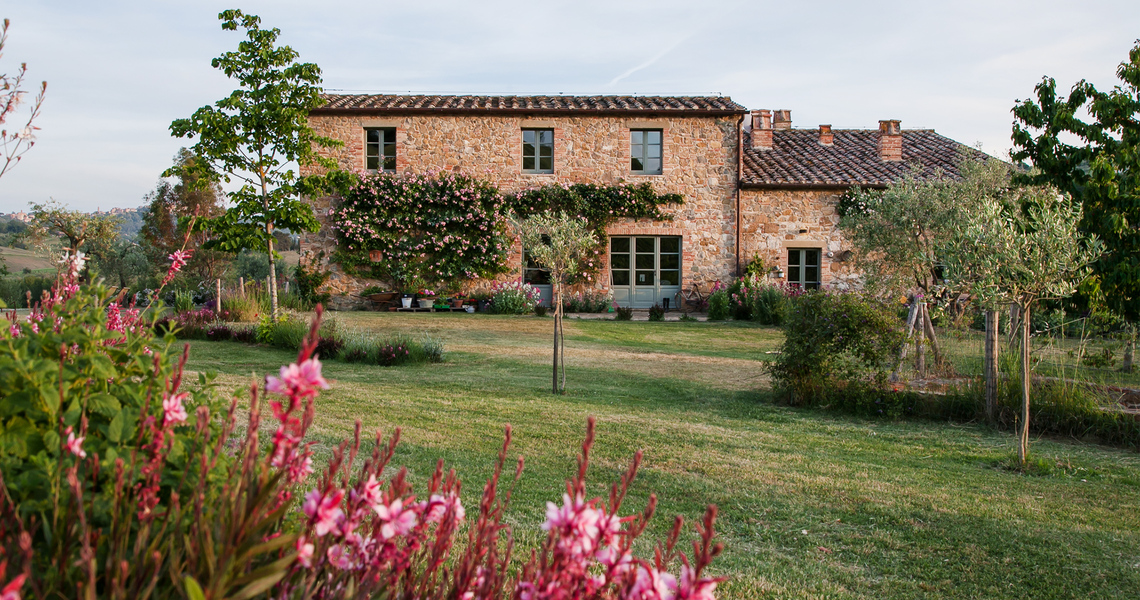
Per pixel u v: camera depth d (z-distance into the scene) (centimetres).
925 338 929
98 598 131
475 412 705
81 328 183
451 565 279
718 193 2048
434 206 1986
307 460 165
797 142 2392
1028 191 954
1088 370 904
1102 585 349
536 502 432
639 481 497
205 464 143
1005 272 582
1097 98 891
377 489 148
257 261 3272
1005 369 876
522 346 1274
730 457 573
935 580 352
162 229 3169
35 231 2325
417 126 1992
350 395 769
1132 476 561
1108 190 817
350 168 1967
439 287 1986
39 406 154
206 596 109
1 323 199
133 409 161
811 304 845
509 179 2012
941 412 777
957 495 493
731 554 375
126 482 144
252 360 1032
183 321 1284
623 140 2030
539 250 864
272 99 1310
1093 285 810
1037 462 580
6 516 132
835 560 374
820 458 588
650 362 1143
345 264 1950
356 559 147
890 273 1153
